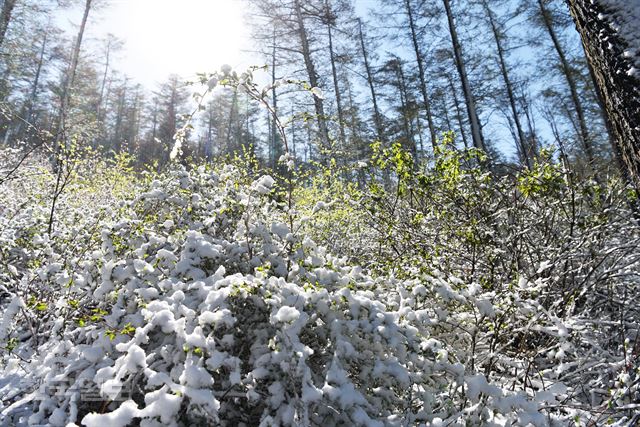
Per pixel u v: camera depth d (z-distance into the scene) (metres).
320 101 11.13
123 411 1.44
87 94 21.55
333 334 1.88
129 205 2.70
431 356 1.93
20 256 3.06
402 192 3.44
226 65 2.37
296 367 1.65
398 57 19.08
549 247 2.94
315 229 4.14
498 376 2.36
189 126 2.54
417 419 1.83
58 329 2.05
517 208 3.23
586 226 3.06
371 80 19.67
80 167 4.39
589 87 14.64
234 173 2.86
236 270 2.40
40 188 4.36
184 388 1.48
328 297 1.98
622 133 2.19
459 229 3.17
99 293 2.08
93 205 4.84
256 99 2.60
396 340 1.82
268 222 2.67
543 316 2.27
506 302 2.19
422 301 2.24
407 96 20.56
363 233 4.52
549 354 2.25
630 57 1.99
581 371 2.31
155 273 2.17
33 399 1.91
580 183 3.12
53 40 19.02
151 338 1.97
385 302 2.38
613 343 2.83
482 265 3.09
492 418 1.80
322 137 7.88
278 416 1.65
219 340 1.78
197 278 2.11
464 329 2.27
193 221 2.71
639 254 2.75
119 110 35.94
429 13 12.66
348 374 1.86
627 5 2.03
